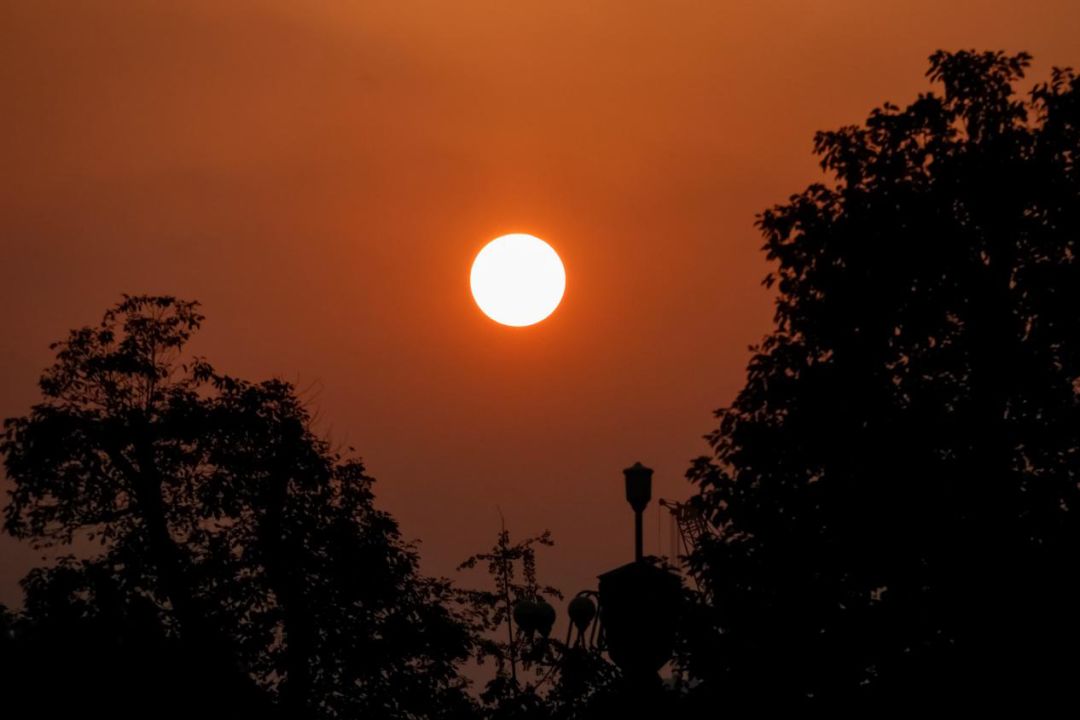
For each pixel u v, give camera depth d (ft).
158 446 476.95
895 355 307.78
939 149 316.81
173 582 458.50
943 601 276.62
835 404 299.38
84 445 469.16
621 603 319.47
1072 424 285.23
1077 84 311.27
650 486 354.33
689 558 310.45
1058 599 269.64
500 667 485.56
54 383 487.20
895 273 305.12
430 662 484.33
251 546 473.67
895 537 283.18
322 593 474.08
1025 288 298.35
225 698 438.81
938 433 288.10
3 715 397.39
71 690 405.39
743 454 305.32
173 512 476.54
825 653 284.20
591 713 317.83
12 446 473.67
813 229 319.47
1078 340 292.40
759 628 292.20
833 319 310.04
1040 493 279.49
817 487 297.12
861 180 322.96
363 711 474.08
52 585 432.25
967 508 280.72
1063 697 263.29
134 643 424.87
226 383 495.82
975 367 294.25
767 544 296.10
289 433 489.67
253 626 464.65
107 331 496.23
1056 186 303.07
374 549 485.97
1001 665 267.59
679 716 304.50
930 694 270.05
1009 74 318.86
